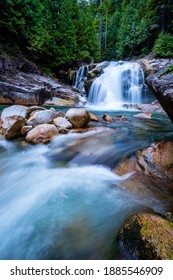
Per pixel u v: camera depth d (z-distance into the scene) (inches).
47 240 88.0
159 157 139.2
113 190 122.4
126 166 147.3
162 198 110.6
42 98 501.4
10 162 167.6
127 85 663.1
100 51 1353.3
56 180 139.6
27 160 171.9
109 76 682.2
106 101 625.9
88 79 730.8
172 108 140.9
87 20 1026.1
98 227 93.7
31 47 630.5
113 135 218.2
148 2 1003.9
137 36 1082.1
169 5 914.1
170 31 935.7
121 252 77.0
